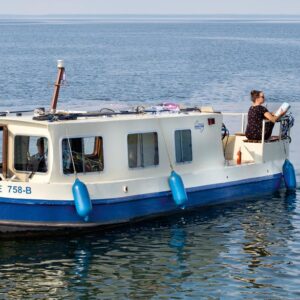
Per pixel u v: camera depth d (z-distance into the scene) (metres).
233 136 29.02
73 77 85.56
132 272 20.83
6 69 96.81
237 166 27.47
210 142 26.86
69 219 23.22
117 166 24.48
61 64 25.41
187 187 25.83
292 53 141.75
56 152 23.30
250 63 112.56
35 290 19.58
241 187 27.62
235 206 27.17
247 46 173.12
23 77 85.00
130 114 25.83
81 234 23.69
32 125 23.59
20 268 21.02
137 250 22.50
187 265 21.34
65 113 24.92
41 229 23.06
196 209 26.28
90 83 78.44
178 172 25.92
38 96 66.19
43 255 21.98
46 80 81.56
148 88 74.06
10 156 24.08
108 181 24.12
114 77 85.88
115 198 23.95
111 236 23.67
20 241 23.09
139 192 24.52
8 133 24.06
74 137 23.61
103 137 24.17
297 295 19.27
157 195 24.95
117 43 184.88
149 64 108.75
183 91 71.44
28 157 23.83
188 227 24.70
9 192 22.70
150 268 21.09
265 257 22.02
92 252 22.27
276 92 70.88
